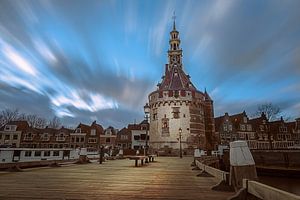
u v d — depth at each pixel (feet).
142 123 257.55
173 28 259.60
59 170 46.85
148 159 89.97
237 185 22.09
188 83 224.33
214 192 23.76
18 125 242.78
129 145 252.42
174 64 240.53
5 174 38.11
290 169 99.50
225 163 109.29
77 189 24.79
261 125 260.21
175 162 85.15
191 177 37.35
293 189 73.15
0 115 265.75
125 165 63.87
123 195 22.00
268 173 108.37
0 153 52.85
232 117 271.90
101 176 37.14
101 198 20.51
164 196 21.68
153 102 215.51
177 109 204.13
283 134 262.47
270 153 110.01
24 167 50.01
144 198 20.71
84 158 72.02
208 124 232.12
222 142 240.12
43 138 240.12
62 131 245.86
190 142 198.08
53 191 23.38
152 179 34.24
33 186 26.18
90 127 252.83
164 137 201.16
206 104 237.86
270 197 14.53
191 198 20.79
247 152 22.53
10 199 19.42
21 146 233.55
